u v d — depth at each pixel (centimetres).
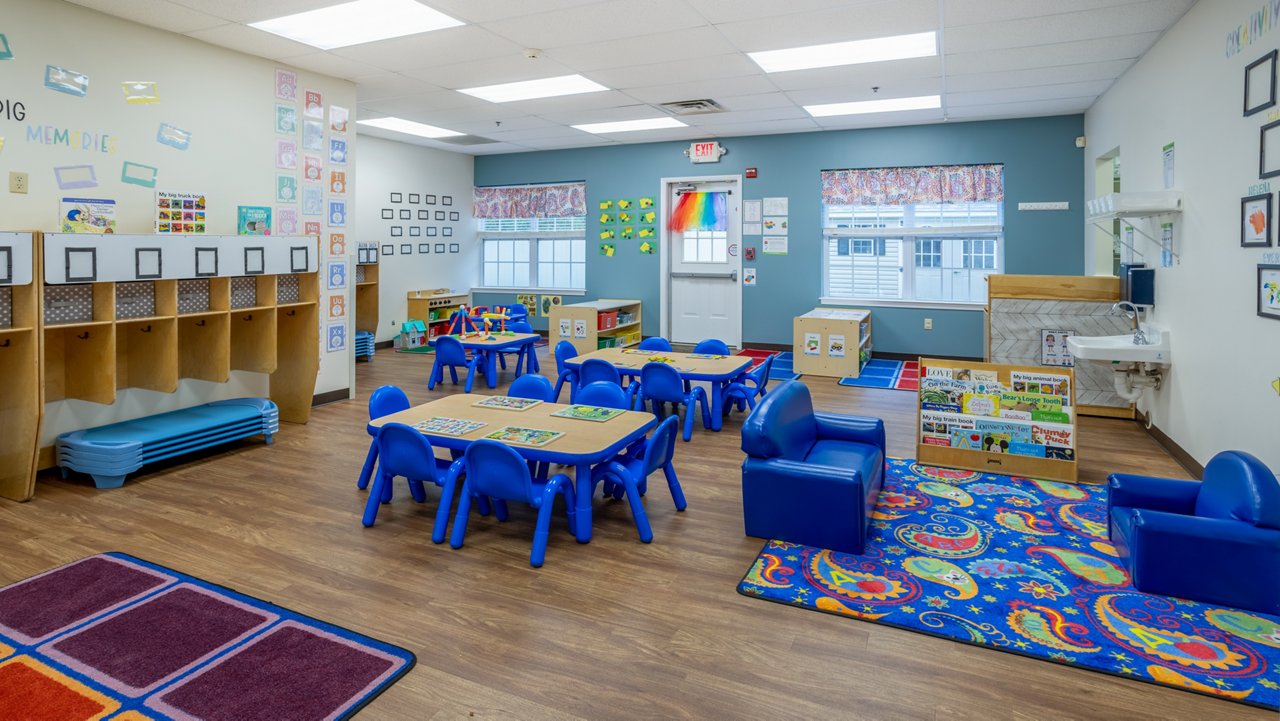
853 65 576
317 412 601
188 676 230
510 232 1104
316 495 404
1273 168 332
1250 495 272
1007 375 437
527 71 589
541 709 216
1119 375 534
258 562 316
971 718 211
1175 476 438
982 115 783
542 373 820
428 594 288
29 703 215
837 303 903
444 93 670
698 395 542
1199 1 429
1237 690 222
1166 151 489
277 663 238
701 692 224
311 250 527
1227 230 388
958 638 253
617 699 221
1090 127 739
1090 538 338
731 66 577
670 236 995
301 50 523
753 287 942
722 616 271
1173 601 277
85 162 437
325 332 624
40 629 258
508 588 293
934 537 342
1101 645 248
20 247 364
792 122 823
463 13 452
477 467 324
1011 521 361
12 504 386
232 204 525
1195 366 436
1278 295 328
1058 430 423
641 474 350
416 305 984
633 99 701
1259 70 346
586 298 1048
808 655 244
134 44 459
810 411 407
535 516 374
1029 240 804
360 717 212
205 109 504
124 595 284
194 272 444
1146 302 526
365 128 862
